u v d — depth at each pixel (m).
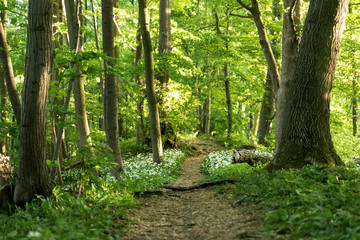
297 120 8.34
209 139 26.08
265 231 4.46
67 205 6.36
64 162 15.72
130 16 18.91
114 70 7.46
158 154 13.36
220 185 9.16
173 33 19.78
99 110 22.14
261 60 19.75
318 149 8.11
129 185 9.02
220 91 26.67
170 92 18.20
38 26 6.21
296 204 5.25
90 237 4.39
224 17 22.00
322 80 8.13
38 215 5.87
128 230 5.39
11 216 5.80
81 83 11.00
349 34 18.92
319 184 6.29
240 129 35.62
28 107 6.31
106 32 9.70
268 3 17.25
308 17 8.28
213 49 15.36
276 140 12.43
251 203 6.34
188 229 5.59
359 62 18.80
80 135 11.18
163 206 7.68
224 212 6.28
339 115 21.17
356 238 3.41
